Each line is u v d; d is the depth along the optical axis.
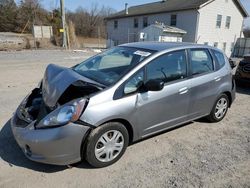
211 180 3.01
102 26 57.56
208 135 4.27
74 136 2.86
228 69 4.82
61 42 25.00
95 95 3.00
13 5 40.75
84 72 3.81
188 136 4.19
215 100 4.60
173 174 3.10
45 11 36.97
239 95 7.22
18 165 3.14
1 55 14.69
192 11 25.06
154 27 24.67
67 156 2.91
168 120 3.82
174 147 3.78
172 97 3.71
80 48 24.69
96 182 2.90
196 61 4.18
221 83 4.59
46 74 3.87
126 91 3.22
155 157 3.47
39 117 3.00
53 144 2.80
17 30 39.91
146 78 3.44
